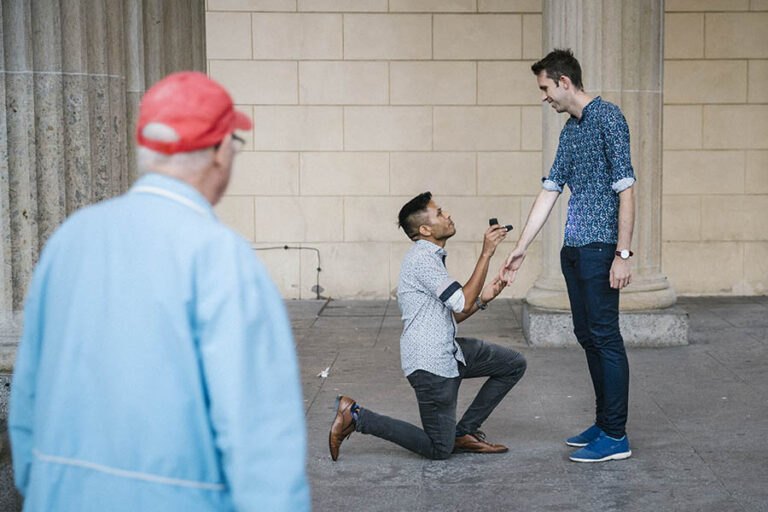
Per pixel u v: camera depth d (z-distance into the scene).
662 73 7.46
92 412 1.61
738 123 9.63
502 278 4.47
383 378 6.41
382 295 9.90
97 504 1.59
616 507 3.93
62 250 1.72
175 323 1.60
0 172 4.46
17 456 1.79
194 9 5.47
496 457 4.62
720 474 4.31
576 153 4.45
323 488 4.22
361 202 9.83
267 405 1.60
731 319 8.43
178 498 1.59
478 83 9.68
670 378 6.22
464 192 9.78
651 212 7.48
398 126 9.73
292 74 9.72
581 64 7.34
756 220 9.70
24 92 4.43
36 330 1.75
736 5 9.53
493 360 4.54
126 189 4.75
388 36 9.66
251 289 1.63
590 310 4.45
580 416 5.34
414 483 4.27
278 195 9.84
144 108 1.72
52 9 4.42
